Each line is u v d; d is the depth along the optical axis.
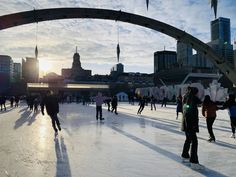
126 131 11.73
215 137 10.02
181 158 6.62
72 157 6.73
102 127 13.30
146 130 12.10
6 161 6.32
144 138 9.76
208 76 89.31
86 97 61.81
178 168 5.70
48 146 8.20
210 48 37.69
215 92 46.06
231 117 9.46
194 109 6.05
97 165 5.95
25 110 30.00
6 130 12.12
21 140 9.30
